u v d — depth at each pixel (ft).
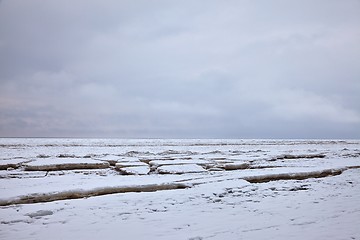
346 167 53.88
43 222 21.85
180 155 82.02
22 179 42.73
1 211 24.56
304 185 37.70
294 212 24.14
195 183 38.70
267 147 141.69
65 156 75.41
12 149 113.91
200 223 21.44
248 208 25.85
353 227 19.77
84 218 22.84
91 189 33.50
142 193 32.42
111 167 58.59
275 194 32.12
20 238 18.38
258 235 18.44
